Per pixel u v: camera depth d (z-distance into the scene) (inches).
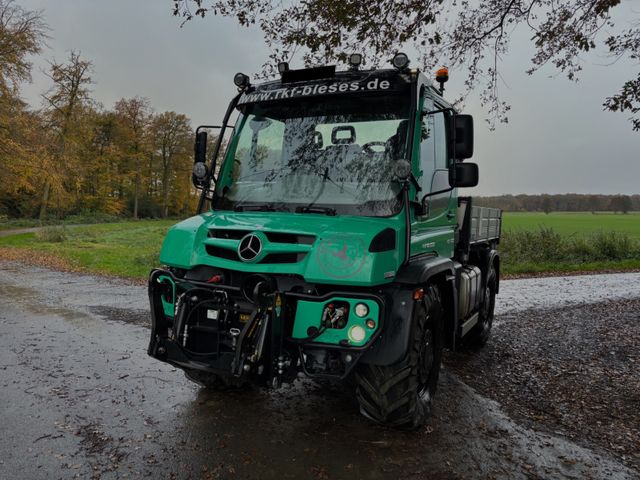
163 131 2295.8
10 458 127.6
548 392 194.7
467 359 239.9
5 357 217.5
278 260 132.6
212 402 169.6
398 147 150.2
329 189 151.6
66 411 159.2
